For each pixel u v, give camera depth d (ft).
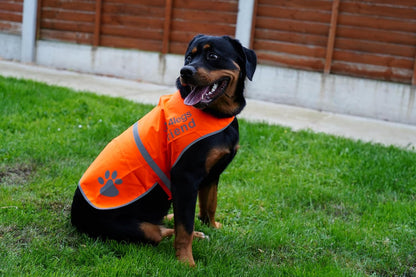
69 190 13.70
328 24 28.86
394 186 16.15
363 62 28.53
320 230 12.78
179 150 10.00
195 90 10.21
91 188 10.73
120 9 34.83
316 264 10.85
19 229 11.16
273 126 21.97
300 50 29.89
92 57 35.96
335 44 28.96
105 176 10.62
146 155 10.44
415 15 26.86
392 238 12.41
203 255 10.77
